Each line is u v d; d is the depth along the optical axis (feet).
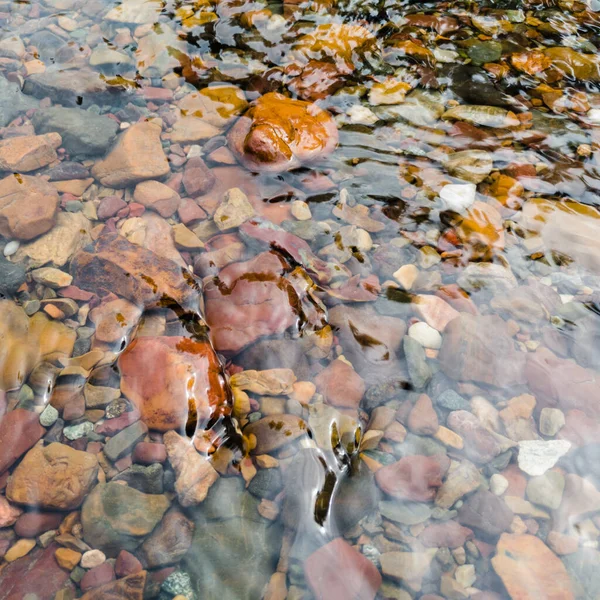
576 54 4.52
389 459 2.65
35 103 3.86
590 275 3.31
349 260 3.27
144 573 2.33
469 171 3.73
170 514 2.44
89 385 2.73
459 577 2.40
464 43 4.57
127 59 4.18
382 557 2.42
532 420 2.80
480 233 3.43
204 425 2.62
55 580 2.31
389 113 4.01
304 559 2.38
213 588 2.31
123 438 2.58
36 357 2.81
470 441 2.73
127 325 2.92
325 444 2.65
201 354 2.77
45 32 4.36
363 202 3.53
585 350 3.03
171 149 3.67
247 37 4.43
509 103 4.15
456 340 2.98
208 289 3.06
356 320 3.05
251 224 3.33
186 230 3.30
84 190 3.46
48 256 3.13
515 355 2.99
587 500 2.59
